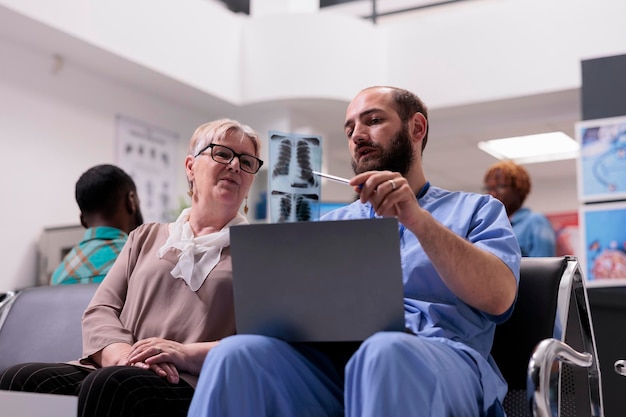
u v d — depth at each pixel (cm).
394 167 202
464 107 624
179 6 573
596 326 276
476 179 911
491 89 603
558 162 846
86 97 550
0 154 491
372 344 144
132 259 203
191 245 193
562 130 689
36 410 152
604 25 567
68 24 491
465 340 181
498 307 174
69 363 193
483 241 185
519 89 593
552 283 188
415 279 188
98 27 511
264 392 156
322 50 614
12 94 500
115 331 189
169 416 167
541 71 586
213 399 150
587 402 187
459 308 184
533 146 762
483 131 662
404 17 688
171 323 187
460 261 169
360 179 165
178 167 629
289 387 160
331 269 151
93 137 554
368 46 633
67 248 495
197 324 186
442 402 149
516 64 596
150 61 548
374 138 202
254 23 625
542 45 588
